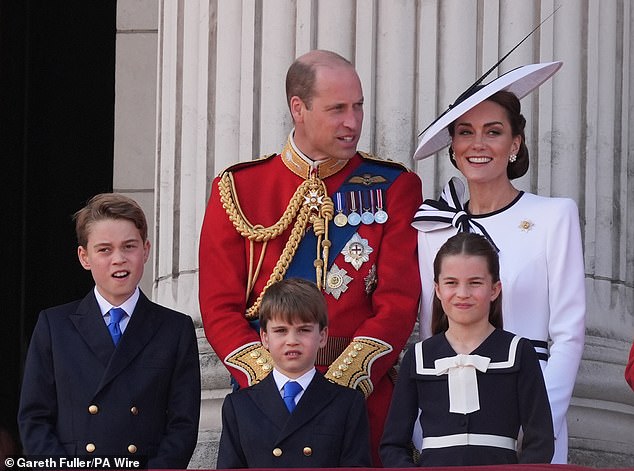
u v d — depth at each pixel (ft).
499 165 85.25
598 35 101.55
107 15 125.70
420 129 99.04
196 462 98.53
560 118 99.76
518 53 99.40
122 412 79.82
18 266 124.88
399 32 99.55
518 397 77.71
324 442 77.61
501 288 81.61
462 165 85.66
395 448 78.28
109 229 81.35
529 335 83.92
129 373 80.53
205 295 87.15
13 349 124.47
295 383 78.89
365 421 78.95
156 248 105.40
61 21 125.80
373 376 83.35
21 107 125.29
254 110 101.19
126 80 122.93
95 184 125.18
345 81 86.43
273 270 86.89
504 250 84.64
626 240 102.12
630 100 103.71
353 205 87.92
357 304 86.22
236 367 83.51
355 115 86.69
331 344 85.25
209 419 99.66
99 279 81.46
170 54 106.01
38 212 125.49
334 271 86.53
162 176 105.50
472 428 77.30
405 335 85.15
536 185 98.78
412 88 99.40
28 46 125.49
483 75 93.76
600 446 99.30
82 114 125.59
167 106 105.91
